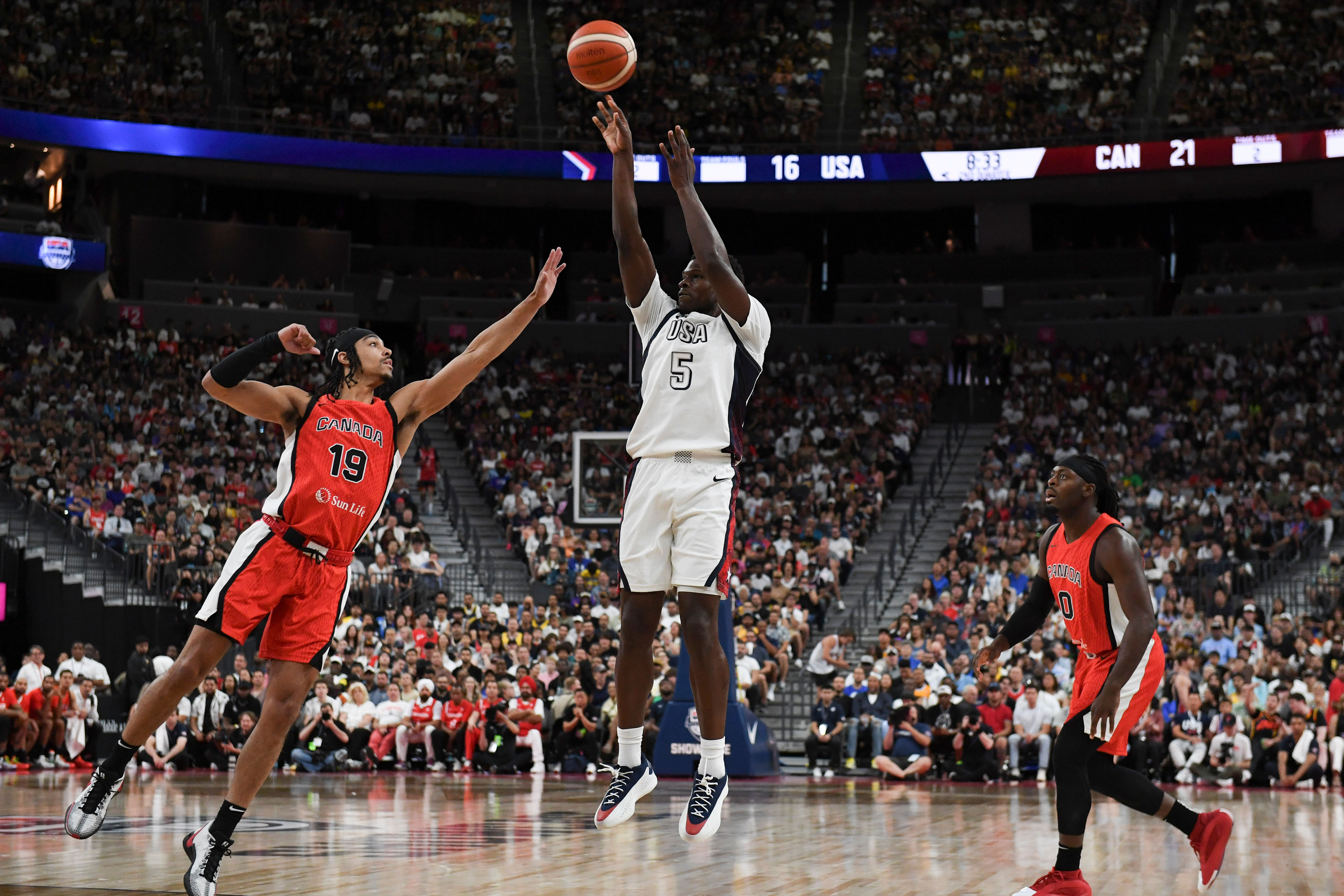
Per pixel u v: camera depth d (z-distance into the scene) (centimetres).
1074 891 475
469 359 479
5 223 2378
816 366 2614
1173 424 2314
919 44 2917
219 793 1040
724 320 443
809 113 2803
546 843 664
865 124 2786
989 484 2159
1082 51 2872
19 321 2395
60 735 1418
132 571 1786
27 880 490
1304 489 1997
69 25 2575
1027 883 518
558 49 2928
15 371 2250
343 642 1573
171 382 2341
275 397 454
